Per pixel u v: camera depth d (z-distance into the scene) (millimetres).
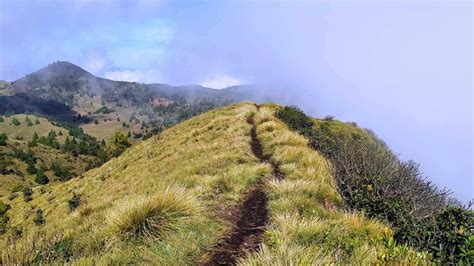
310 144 17031
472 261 5188
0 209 55219
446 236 5824
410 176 10195
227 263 5930
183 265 5770
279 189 9352
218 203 8984
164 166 21234
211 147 19422
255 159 14555
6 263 5922
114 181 31156
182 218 7285
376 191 8945
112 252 6309
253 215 8180
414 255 5125
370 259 5281
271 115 28516
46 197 52750
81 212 12703
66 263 5910
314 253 5488
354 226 7059
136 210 7141
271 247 6062
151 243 6523
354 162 10609
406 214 7293
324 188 9547
